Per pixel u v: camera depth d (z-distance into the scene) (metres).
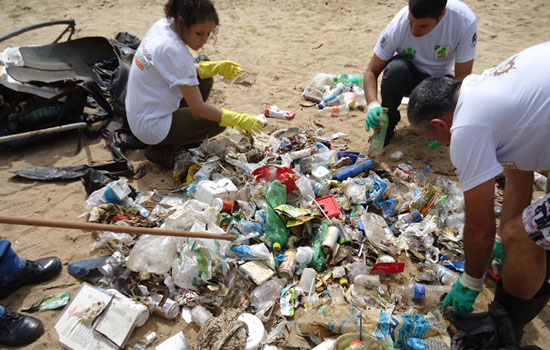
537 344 2.21
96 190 3.17
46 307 2.40
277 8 7.33
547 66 1.66
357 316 2.16
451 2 3.29
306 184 3.04
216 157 3.36
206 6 2.79
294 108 4.38
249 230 2.71
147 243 2.57
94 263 2.60
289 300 2.41
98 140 3.91
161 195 3.17
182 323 2.34
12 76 3.49
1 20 6.55
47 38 5.91
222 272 2.48
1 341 2.21
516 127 1.68
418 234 2.73
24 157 3.65
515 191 2.33
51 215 3.02
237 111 4.29
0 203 3.11
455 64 3.54
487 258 1.93
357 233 2.79
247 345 2.15
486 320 2.12
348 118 4.22
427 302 2.40
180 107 3.63
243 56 5.50
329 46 5.84
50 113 3.84
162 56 2.90
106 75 4.41
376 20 6.79
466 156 1.74
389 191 3.12
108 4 7.37
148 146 3.69
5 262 2.41
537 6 7.23
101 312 2.28
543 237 1.82
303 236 2.75
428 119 1.89
